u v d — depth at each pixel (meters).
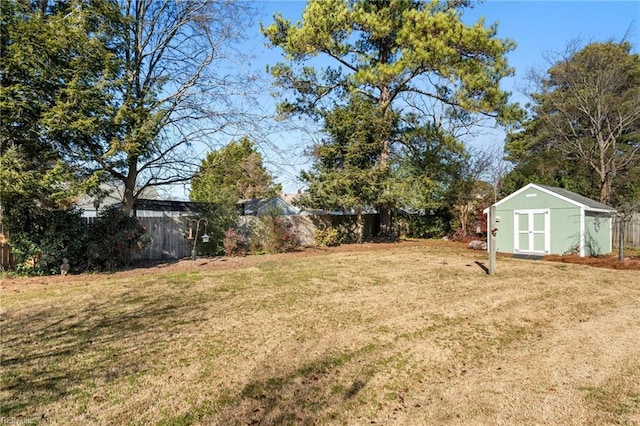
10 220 8.90
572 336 4.81
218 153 13.36
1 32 8.26
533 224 14.27
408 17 14.96
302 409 3.06
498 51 14.86
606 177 19.27
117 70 10.11
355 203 16.45
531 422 2.88
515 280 8.52
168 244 13.58
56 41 8.63
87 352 4.19
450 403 3.17
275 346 4.40
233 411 3.01
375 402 3.19
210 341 4.55
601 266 10.87
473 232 19.31
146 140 10.46
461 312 5.87
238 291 7.37
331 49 16.45
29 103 8.66
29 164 8.69
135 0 12.08
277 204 22.69
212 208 14.60
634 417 2.93
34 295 6.97
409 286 7.86
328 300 6.62
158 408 3.04
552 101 21.23
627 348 4.38
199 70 12.41
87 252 9.94
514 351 4.33
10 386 3.38
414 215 22.23
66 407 3.03
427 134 17.91
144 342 4.51
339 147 16.98
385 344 4.50
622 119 19.12
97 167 10.51
